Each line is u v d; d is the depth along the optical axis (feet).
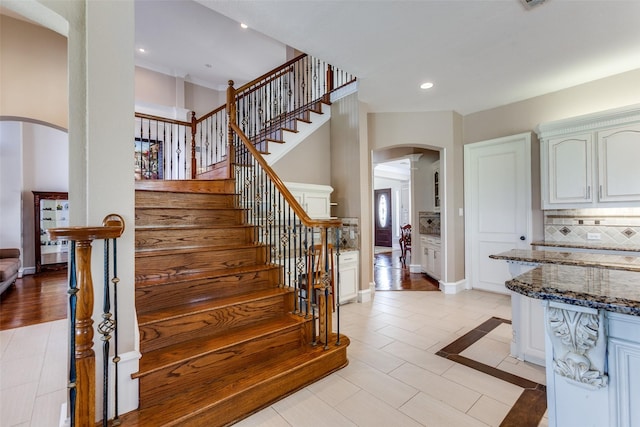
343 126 14.37
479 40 8.63
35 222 19.26
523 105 13.00
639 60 9.80
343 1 7.02
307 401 6.15
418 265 19.75
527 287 3.26
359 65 10.05
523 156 12.89
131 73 5.23
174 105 21.43
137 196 9.37
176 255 7.88
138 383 5.24
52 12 4.68
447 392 6.41
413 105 13.69
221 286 7.85
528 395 6.27
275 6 7.18
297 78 16.88
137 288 6.56
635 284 3.24
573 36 8.45
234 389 5.73
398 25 7.95
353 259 12.85
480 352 8.22
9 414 5.83
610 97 10.87
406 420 5.56
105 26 5.00
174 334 6.39
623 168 9.80
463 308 12.01
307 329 7.80
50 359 8.16
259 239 10.61
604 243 10.94
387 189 34.91
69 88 4.83
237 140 12.69
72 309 4.44
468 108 14.03
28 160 19.48
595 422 2.98
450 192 14.25
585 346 2.98
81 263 4.43
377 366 7.52
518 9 7.29
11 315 11.71
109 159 5.00
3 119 11.34
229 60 20.27
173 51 19.16
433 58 9.68
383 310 11.86
